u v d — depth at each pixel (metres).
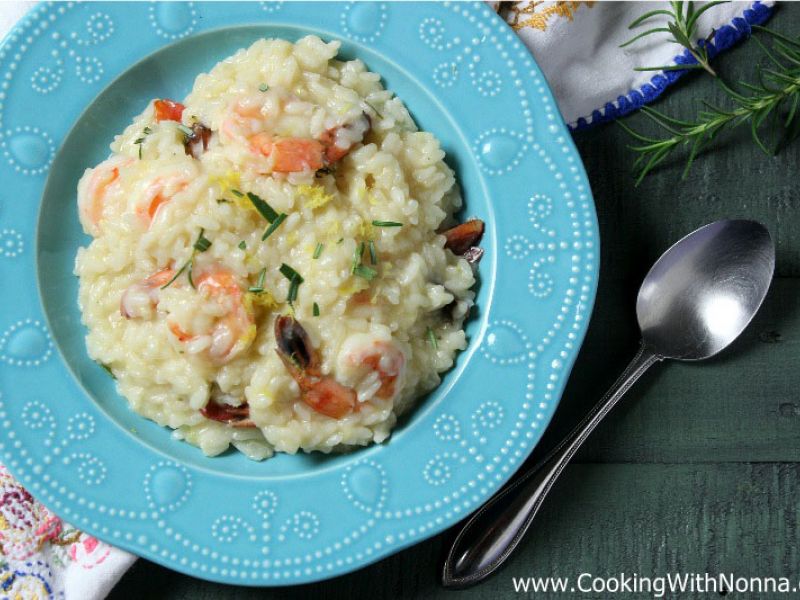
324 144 0.29
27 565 0.34
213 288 0.29
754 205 0.36
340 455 0.32
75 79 0.32
